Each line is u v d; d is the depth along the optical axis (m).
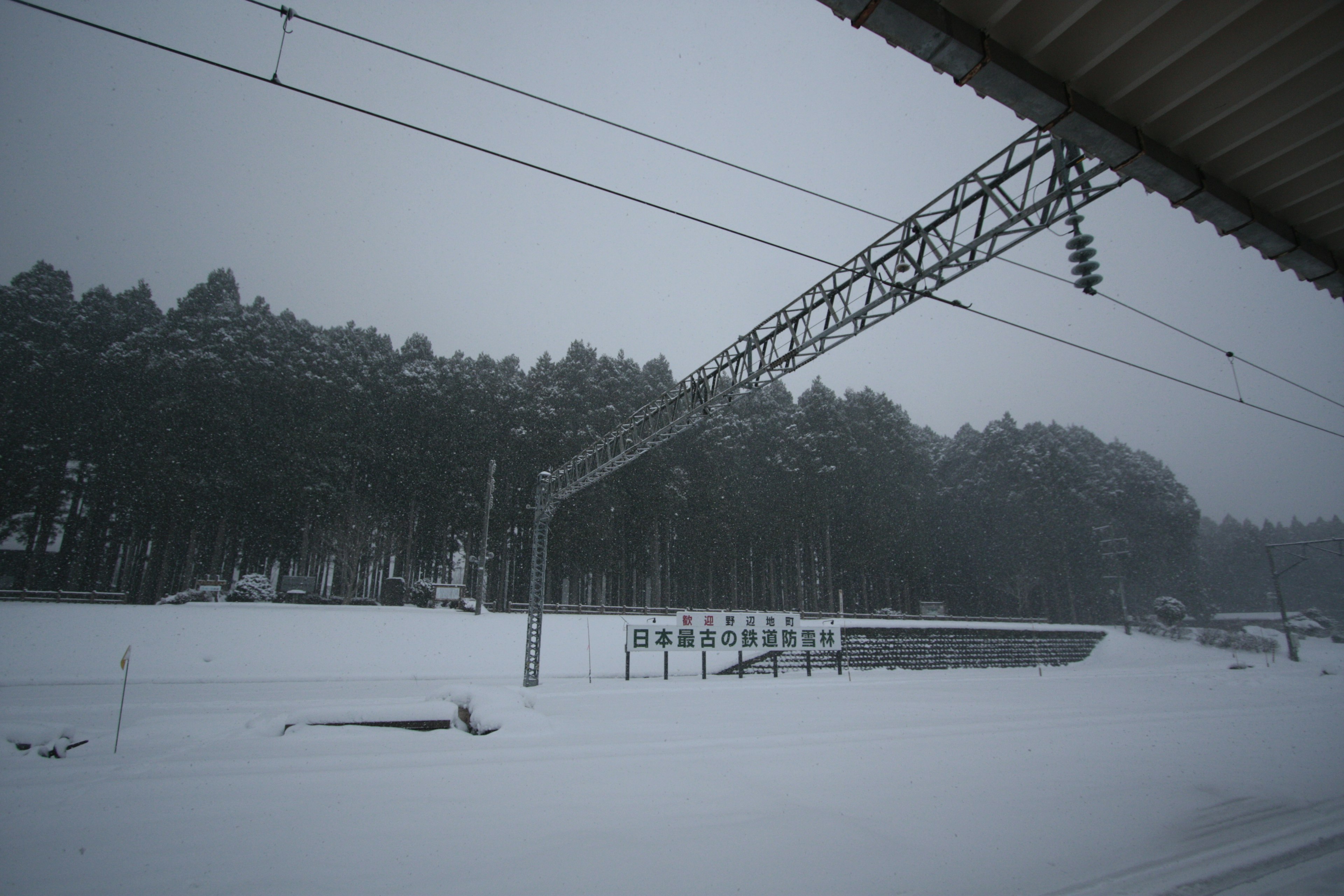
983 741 11.84
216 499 37.50
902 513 54.41
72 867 5.46
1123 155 6.16
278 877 5.30
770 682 23.62
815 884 5.32
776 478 48.53
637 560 49.59
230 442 36.75
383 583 38.38
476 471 42.75
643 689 20.53
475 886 5.18
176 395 35.47
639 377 48.31
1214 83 5.58
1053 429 69.12
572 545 41.53
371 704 12.38
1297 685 25.97
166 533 38.06
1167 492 66.94
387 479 43.53
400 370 46.62
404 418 43.34
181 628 24.53
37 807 7.05
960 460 65.75
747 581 55.22
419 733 11.45
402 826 6.56
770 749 10.73
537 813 7.03
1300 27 5.01
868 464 52.28
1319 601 88.38
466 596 47.81
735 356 14.83
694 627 24.81
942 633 35.50
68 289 43.72
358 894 5.01
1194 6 4.91
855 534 52.06
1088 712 16.28
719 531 46.03
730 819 6.96
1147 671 34.62
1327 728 14.05
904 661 33.50
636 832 6.50
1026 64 5.49
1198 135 6.13
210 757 9.51
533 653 21.64
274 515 41.28
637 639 23.98
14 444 34.56
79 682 19.66
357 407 41.97
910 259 10.59
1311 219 7.05
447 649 26.38
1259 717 15.83
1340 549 38.16
